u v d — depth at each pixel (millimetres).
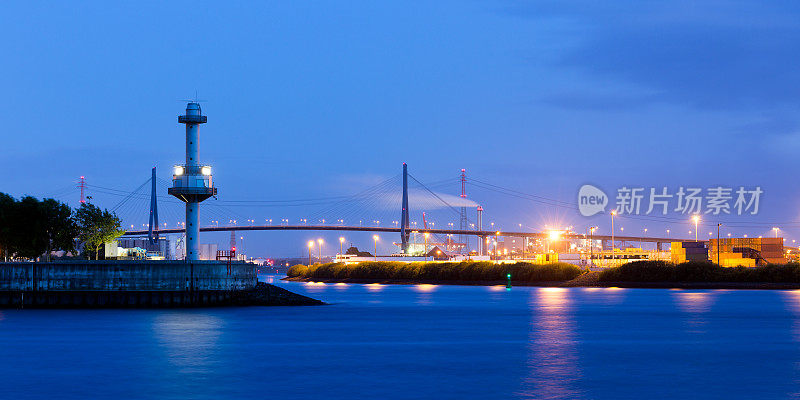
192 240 133750
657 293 191000
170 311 119625
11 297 120938
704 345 80750
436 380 58812
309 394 53562
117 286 122312
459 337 88500
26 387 55938
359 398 52250
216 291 128500
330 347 78375
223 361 68188
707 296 174750
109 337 85625
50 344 79562
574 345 80750
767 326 101000
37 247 145500
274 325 101312
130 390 54750
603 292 198125
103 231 161125
